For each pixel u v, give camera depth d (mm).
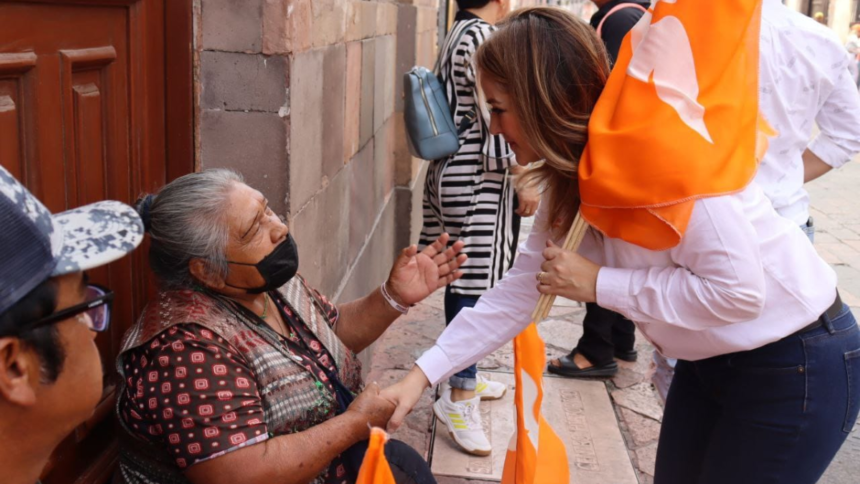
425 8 5613
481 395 3566
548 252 1670
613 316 3785
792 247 1644
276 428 1702
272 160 2311
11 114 1562
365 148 3883
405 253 2057
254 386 1642
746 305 1490
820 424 1681
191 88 2236
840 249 6480
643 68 1503
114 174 1954
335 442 1673
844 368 1698
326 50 2809
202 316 1640
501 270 3178
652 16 1528
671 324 1604
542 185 1890
